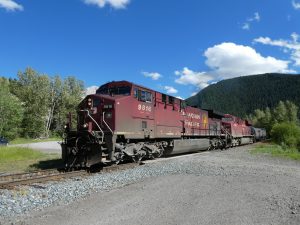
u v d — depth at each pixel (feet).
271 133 164.76
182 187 37.76
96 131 52.60
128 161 63.72
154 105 68.08
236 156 84.02
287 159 80.59
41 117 242.58
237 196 33.19
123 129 56.24
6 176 45.14
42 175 45.62
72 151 53.01
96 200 31.96
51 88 265.95
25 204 30.07
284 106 396.37
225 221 24.86
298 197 33.17
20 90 251.39
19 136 232.53
